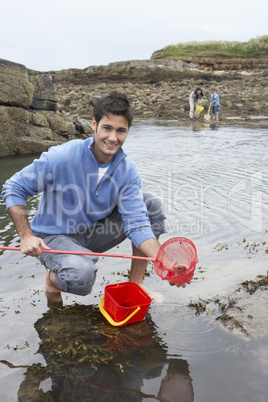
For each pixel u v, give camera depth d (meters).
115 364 2.12
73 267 2.58
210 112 20.39
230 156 8.78
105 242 3.06
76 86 33.34
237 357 2.16
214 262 3.46
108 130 2.56
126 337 2.38
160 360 2.15
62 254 2.67
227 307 2.71
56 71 41.19
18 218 2.68
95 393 1.89
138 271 2.99
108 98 2.54
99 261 3.55
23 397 1.87
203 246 3.83
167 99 23.16
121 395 1.88
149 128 14.62
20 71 9.41
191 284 3.06
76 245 2.78
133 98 24.22
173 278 2.43
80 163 2.68
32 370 2.07
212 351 2.23
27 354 2.21
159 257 2.48
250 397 1.85
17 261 3.49
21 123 9.48
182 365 2.10
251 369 2.06
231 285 3.04
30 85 9.66
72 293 2.71
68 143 2.79
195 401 1.83
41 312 2.67
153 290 2.99
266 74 37.22
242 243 3.90
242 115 19.47
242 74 39.47
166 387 1.93
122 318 2.50
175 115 19.30
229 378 1.99
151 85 31.69
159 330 2.46
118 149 2.66
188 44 51.25
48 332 2.43
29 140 9.41
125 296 2.83
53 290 2.92
